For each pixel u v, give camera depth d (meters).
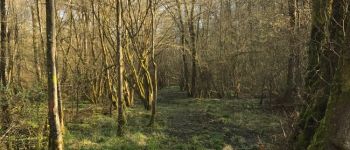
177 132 19.77
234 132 19.81
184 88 43.81
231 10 39.19
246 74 36.91
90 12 28.61
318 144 7.17
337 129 6.34
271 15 26.95
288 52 24.27
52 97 12.69
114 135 18.19
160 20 32.38
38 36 28.41
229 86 37.72
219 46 36.56
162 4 29.17
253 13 33.44
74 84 24.39
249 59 36.06
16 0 30.08
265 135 18.75
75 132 18.58
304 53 18.25
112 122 21.19
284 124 12.54
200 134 19.31
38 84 16.38
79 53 27.67
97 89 27.53
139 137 17.66
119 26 18.36
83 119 21.53
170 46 33.19
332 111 6.50
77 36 28.98
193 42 35.22
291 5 22.41
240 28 35.53
